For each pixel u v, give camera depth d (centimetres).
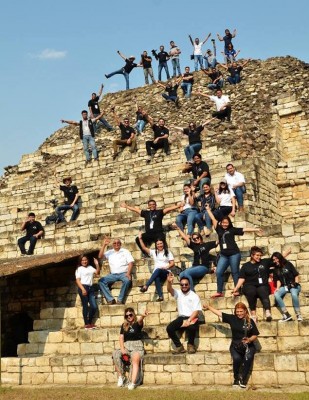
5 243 2227
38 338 1409
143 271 1584
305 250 1455
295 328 1141
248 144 2317
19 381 1317
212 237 1582
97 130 3206
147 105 3438
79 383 1252
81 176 2645
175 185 2078
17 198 2672
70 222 2130
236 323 1096
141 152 2581
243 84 3136
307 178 2081
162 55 3716
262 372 1077
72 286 1722
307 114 2484
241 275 1255
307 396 934
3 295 1873
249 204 1783
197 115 2991
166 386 1134
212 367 1133
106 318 1432
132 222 2000
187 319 1212
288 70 3184
